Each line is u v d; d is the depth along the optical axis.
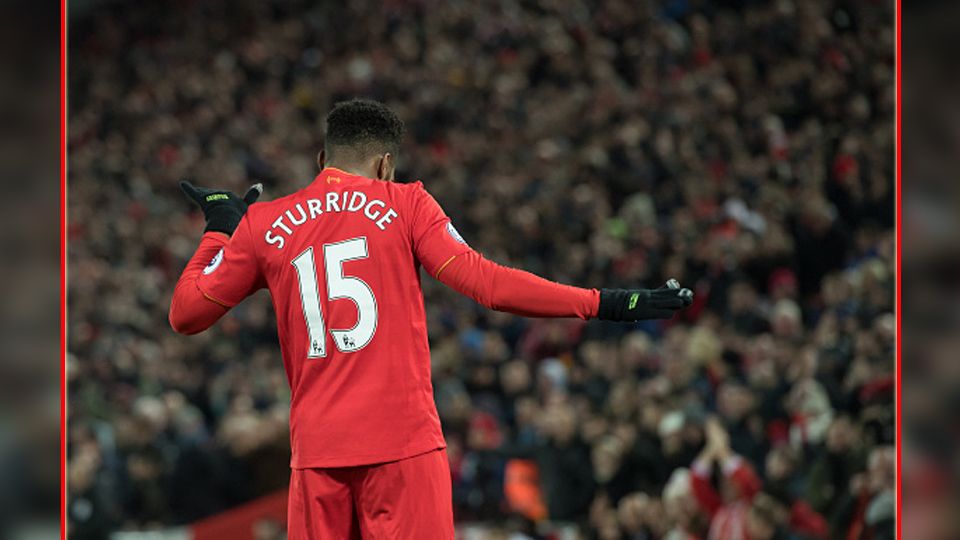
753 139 60.06
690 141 61.09
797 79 61.59
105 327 60.69
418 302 14.48
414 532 14.12
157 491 42.56
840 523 31.80
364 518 14.34
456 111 74.25
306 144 78.19
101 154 78.31
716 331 45.03
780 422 38.59
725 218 53.22
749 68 64.44
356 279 14.25
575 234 58.59
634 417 39.16
